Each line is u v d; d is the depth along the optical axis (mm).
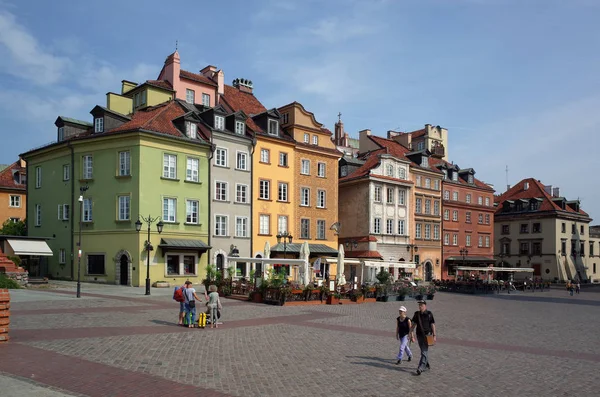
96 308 23531
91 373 11414
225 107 53438
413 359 14602
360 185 58656
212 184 45406
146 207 40875
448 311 30344
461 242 70125
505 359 15133
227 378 11570
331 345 16484
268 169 49969
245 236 47625
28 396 9391
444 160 77125
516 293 54438
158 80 52812
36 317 19750
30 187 49938
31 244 40406
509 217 85000
